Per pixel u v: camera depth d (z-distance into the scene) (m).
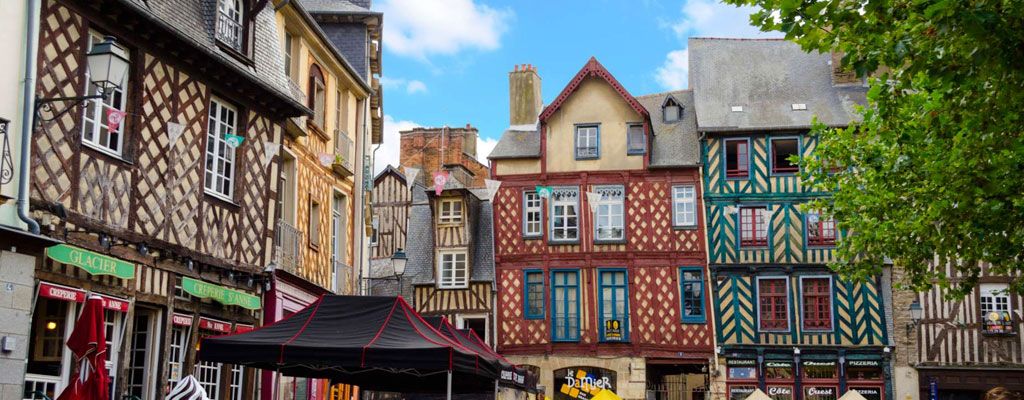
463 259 30.83
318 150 18.11
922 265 15.10
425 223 32.53
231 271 14.12
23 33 10.15
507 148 31.14
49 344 11.28
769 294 29.00
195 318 13.38
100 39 11.59
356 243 20.45
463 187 31.61
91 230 11.10
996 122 9.84
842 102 30.33
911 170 14.29
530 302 30.14
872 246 15.89
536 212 30.58
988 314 27.98
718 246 29.28
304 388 17.69
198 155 13.34
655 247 29.64
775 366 28.64
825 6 8.81
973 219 12.71
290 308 16.27
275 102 15.12
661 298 29.38
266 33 15.33
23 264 10.04
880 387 28.30
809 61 31.77
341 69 19.20
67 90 10.79
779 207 29.19
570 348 29.59
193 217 13.18
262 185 15.02
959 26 8.45
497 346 29.98
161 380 12.51
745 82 31.19
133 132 11.97
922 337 28.20
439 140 37.22
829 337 28.52
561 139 30.67
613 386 29.31
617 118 30.55
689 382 32.44
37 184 10.30
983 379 27.81
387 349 10.65
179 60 12.91
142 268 12.16
